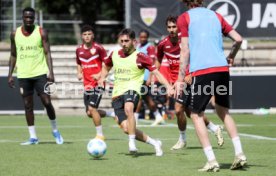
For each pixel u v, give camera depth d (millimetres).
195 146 35719
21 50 36375
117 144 36719
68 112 66000
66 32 87875
